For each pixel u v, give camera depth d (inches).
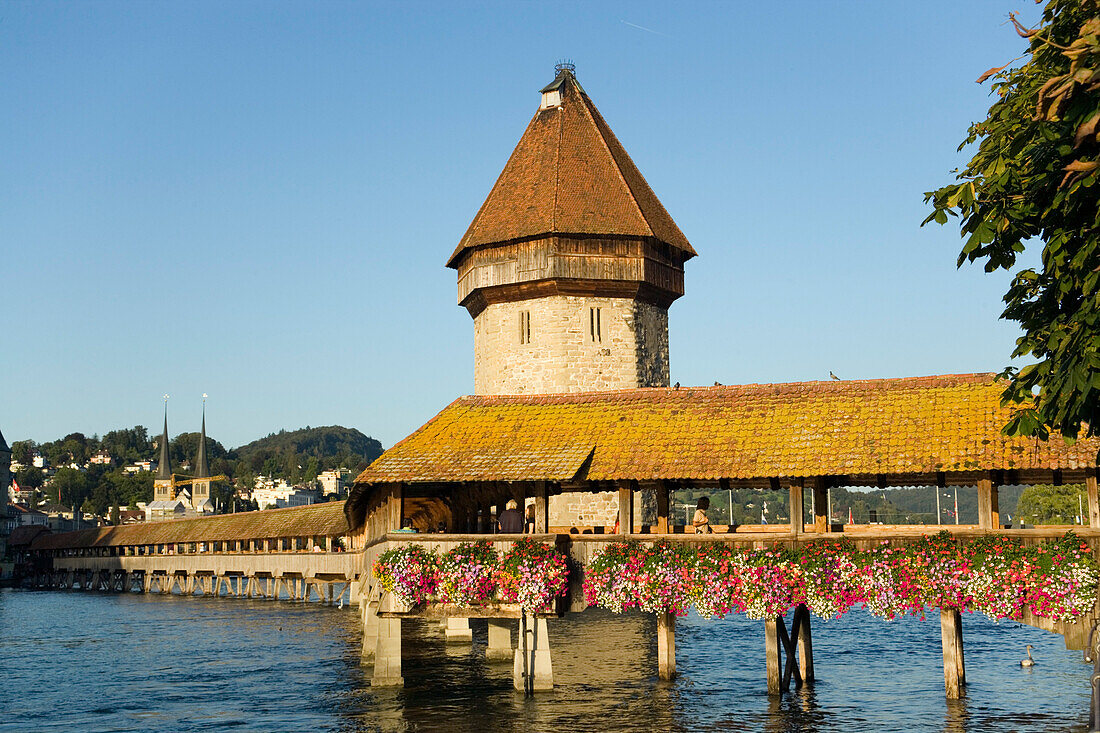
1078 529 803.4
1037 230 636.7
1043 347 646.5
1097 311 561.3
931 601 820.0
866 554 843.4
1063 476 904.9
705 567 877.8
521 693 1018.7
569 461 936.9
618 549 904.9
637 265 1841.8
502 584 895.1
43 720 1042.1
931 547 826.8
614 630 1455.5
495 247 1875.0
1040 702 976.9
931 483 954.7
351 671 1267.2
